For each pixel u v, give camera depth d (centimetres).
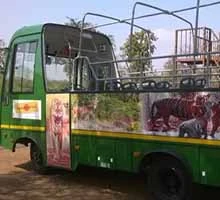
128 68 523
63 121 512
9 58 586
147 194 473
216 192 471
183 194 414
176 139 412
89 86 536
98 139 475
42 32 545
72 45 586
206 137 391
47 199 453
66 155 511
